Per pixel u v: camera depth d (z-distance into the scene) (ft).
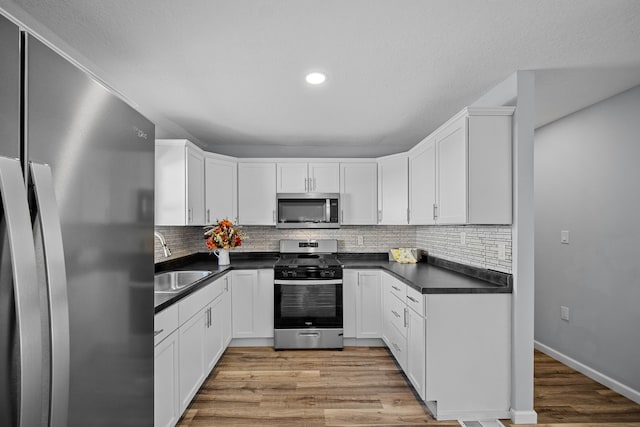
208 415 8.00
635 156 8.69
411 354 8.80
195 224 11.15
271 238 14.58
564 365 10.80
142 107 9.77
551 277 11.57
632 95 8.74
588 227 10.10
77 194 2.72
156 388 6.07
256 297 12.41
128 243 3.50
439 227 12.30
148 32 5.98
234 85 8.27
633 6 5.34
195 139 13.48
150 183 4.00
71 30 5.90
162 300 6.52
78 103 2.75
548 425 7.61
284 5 5.25
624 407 8.33
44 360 2.31
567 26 5.89
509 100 7.96
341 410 8.23
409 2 5.22
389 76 7.83
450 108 10.00
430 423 7.71
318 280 12.12
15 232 2.07
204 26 5.80
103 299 3.05
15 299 2.06
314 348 12.16
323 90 8.62
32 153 2.32
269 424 7.66
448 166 8.84
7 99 2.16
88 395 2.84
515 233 7.77
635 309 8.70
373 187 13.80
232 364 10.89
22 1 5.10
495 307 7.89
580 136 10.39
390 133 12.69
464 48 6.62
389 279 11.22
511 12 5.49
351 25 5.81
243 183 13.64
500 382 7.86
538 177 12.20
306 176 13.74
